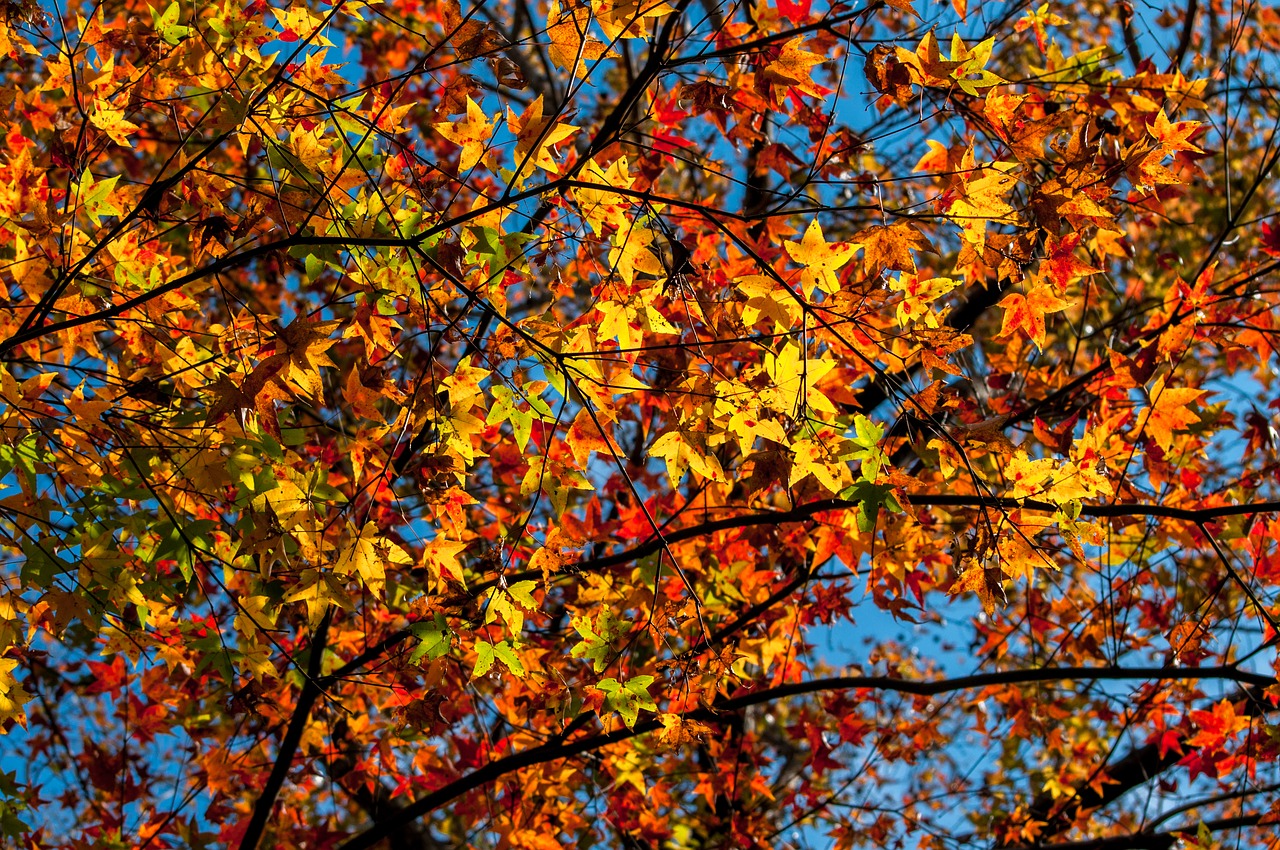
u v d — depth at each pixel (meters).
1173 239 6.20
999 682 3.63
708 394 2.45
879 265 2.34
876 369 2.47
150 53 2.67
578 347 2.57
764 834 4.43
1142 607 4.23
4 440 2.47
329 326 2.34
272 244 2.35
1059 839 5.23
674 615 2.72
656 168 3.23
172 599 3.02
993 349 4.24
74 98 2.59
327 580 2.48
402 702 2.97
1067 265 2.50
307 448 3.47
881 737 4.58
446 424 2.52
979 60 2.33
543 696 3.39
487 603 2.61
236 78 2.51
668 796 4.28
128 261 2.76
